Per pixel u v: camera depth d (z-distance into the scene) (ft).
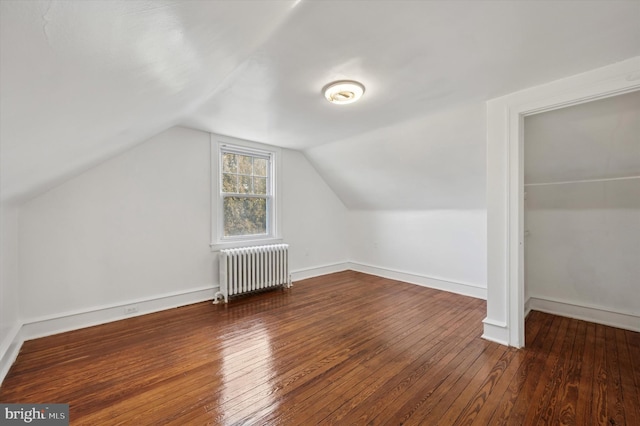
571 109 7.36
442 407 5.23
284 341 7.87
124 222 9.46
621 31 4.96
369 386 5.84
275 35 4.99
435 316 9.73
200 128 10.76
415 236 14.08
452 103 8.18
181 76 4.47
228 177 12.21
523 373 6.28
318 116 9.29
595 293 9.16
